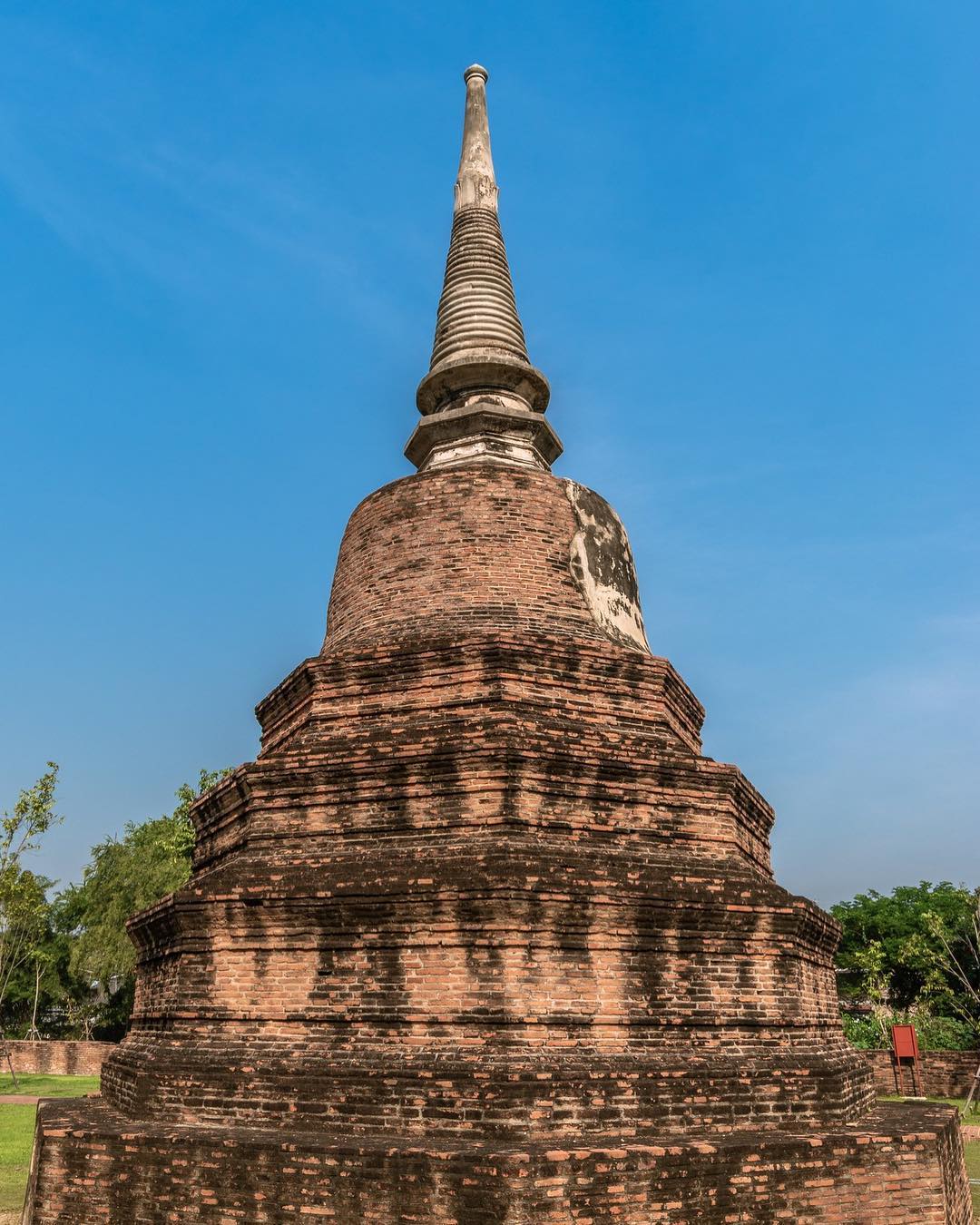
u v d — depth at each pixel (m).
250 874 15.82
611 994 14.24
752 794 18.95
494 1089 12.75
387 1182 11.38
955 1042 46.38
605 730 17.36
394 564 20.91
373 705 18.48
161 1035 15.79
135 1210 12.47
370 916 14.63
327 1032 14.35
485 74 28.97
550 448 24.62
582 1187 11.01
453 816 16.06
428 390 24.62
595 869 14.80
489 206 27.03
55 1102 17.14
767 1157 12.16
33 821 45.41
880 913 57.41
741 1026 14.87
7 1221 15.64
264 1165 12.02
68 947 64.31
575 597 20.50
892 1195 12.73
